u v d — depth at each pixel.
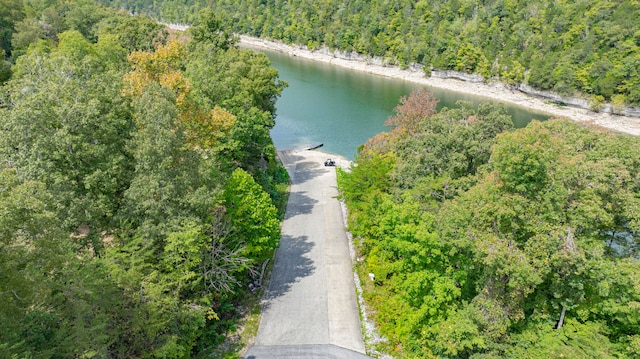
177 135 28.44
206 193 28.05
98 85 30.20
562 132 37.38
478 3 141.25
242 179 34.59
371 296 34.62
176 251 25.97
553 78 109.19
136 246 24.38
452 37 133.50
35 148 24.23
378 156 42.78
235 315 32.50
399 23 148.38
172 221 26.50
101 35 67.00
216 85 48.00
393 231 30.64
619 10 104.69
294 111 102.81
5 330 17.25
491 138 39.44
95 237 26.23
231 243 33.09
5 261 17.56
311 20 176.38
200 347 28.64
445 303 27.02
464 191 33.53
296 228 46.59
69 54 47.53
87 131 26.92
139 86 33.44
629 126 93.62
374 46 150.25
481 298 26.17
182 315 25.16
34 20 82.19
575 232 26.45
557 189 25.31
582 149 35.06
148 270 25.89
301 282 36.88
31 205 18.48
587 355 23.08
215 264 30.42
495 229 26.52
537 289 27.11
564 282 25.77
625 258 27.91
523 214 25.33
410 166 37.22
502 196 26.06
